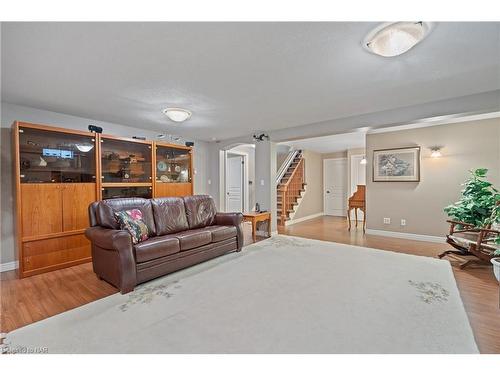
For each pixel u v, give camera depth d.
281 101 3.19
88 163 3.60
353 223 6.64
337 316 1.98
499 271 2.20
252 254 3.69
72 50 1.94
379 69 2.31
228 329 1.82
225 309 2.10
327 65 2.23
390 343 1.65
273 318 1.96
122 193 4.08
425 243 4.34
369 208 5.24
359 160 7.35
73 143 3.44
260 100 3.14
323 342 1.67
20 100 3.10
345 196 7.95
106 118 3.98
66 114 3.73
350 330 1.79
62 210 3.22
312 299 2.26
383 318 1.94
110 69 2.27
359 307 2.11
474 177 3.71
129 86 2.67
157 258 2.72
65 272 3.04
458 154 4.23
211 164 6.32
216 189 6.24
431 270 2.97
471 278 2.73
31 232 2.96
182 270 3.01
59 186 3.21
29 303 2.24
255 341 1.69
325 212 8.34
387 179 4.98
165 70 2.30
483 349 1.59
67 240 3.25
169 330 1.81
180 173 5.12
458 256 3.52
